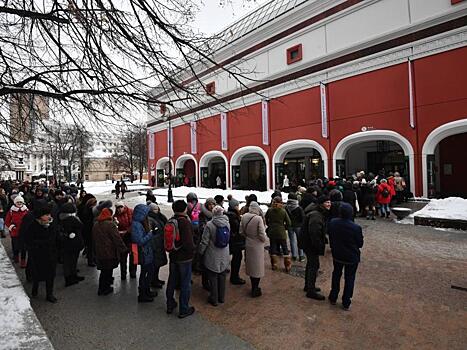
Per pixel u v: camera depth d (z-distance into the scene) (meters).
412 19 15.71
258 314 4.65
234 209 6.09
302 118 20.41
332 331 4.12
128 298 5.32
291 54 21.25
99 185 47.75
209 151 28.23
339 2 18.56
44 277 5.18
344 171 18.66
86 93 5.09
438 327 4.18
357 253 4.70
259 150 23.33
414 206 14.09
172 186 32.28
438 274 6.19
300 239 5.37
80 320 4.49
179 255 4.57
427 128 14.95
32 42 4.98
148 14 4.24
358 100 17.53
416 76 15.36
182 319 4.51
